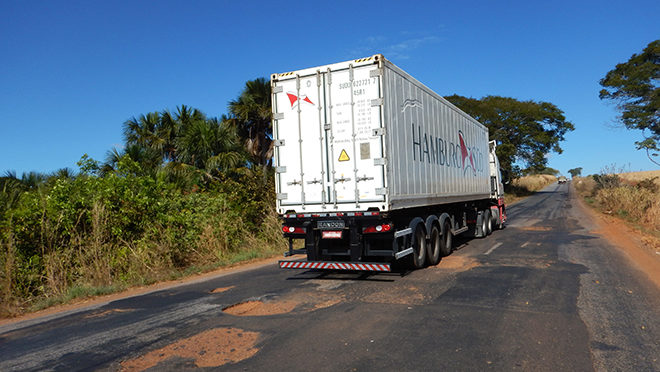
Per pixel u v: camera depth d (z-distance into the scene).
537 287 6.87
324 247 8.49
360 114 7.75
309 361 4.12
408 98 8.78
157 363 4.22
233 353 4.41
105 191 10.20
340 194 7.88
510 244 12.14
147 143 19.53
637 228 15.12
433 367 3.88
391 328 5.00
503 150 42.84
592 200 30.95
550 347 4.32
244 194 14.30
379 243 8.36
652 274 7.77
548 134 49.72
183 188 15.76
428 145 9.77
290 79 8.30
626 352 4.18
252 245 12.73
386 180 7.56
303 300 6.55
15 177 13.78
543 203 32.69
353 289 7.16
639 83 33.75
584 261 9.17
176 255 10.71
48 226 8.94
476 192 13.80
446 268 8.85
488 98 48.38
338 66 7.92
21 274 8.10
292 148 8.26
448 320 5.24
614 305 5.80
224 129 18.58
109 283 8.86
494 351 4.23
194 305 6.57
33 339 5.25
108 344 4.87
